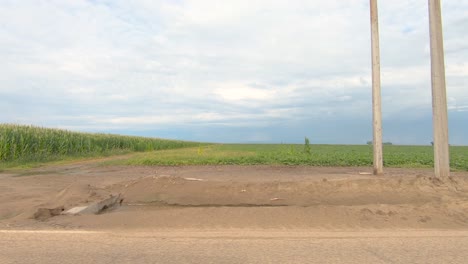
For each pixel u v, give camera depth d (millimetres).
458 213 8180
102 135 37188
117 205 10391
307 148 26312
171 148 50125
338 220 7809
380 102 13688
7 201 10078
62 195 10367
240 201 10398
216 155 25953
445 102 11266
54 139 28766
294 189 10781
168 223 7641
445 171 11164
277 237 6504
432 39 11352
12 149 23828
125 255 5520
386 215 8094
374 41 13445
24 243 6172
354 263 5125
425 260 5246
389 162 20297
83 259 5344
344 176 13820
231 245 6000
